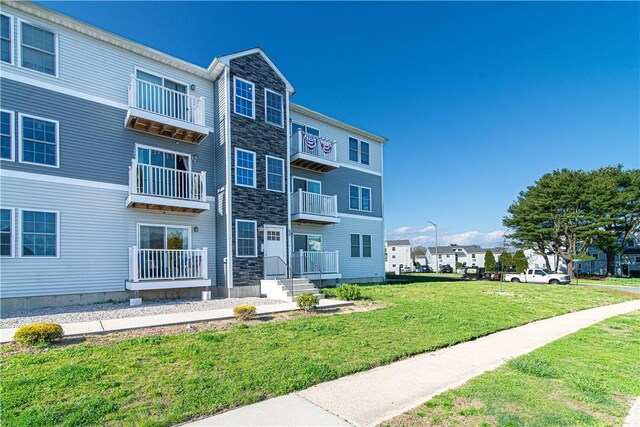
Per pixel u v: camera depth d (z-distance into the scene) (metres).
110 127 11.90
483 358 6.13
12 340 6.09
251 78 14.82
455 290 16.81
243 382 4.58
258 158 14.63
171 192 12.79
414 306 11.03
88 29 11.56
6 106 10.05
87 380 4.53
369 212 21.48
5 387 4.21
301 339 6.77
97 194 11.41
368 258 21.08
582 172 37.62
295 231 17.69
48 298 10.28
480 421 3.69
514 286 20.86
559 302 14.09
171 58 13.27
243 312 8.29
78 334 6.59
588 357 6.27
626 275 42.28
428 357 6.16
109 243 11.51
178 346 6.07
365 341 6.76
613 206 35.38
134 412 3.74
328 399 4.24
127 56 12.51
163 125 12.30
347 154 20.67
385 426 3.57
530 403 4.14
